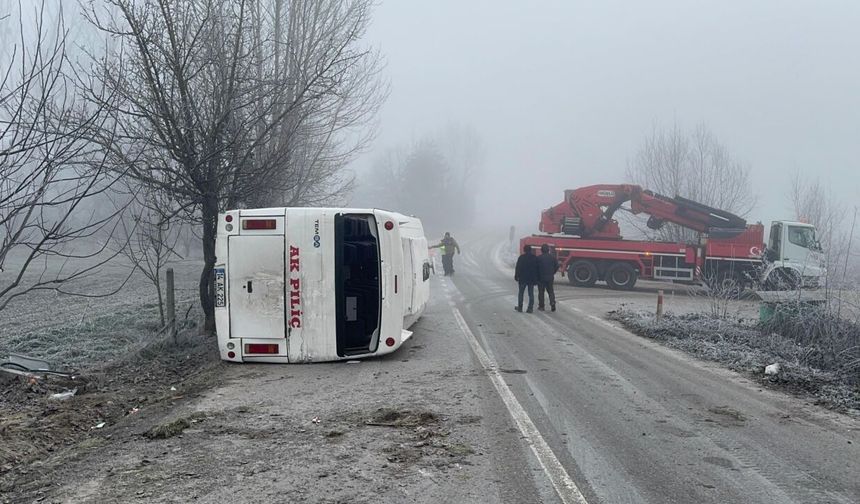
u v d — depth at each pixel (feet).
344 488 15.65
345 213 31.27
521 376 28.78
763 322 43.09
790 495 15.67
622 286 78.74
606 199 79.87
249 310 30.86
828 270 44.11
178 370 32.40
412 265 39.14
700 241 78.74
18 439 19.43
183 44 35.12
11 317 48.67
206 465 17.28
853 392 26.78
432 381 27.55
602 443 19.44
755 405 24.67
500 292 70.38
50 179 22.34
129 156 34.12
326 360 31.19
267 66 48.29
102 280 75.61
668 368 31.55
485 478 16.37
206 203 38.09
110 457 18.02
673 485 16.16
